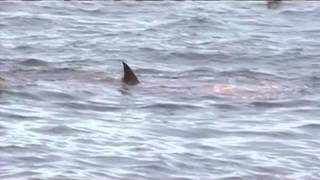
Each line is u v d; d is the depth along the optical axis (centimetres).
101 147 3198
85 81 4316
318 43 5556
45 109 3750
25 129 3397
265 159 3134
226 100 4016
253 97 4081
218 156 3148
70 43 5397
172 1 7144
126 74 4300
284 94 4162
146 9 6762
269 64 4941
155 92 4128
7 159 3014
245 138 3394
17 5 6725
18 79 4316
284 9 6825
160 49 5244
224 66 4866
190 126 3541
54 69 4597
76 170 2938
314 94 4178
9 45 5269
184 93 4119
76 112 3725
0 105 3775
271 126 3584
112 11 6650
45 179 2836
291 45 5472
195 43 5478
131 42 5472
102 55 5069
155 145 3250
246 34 5825
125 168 2981
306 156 3186
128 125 3531
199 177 2927
